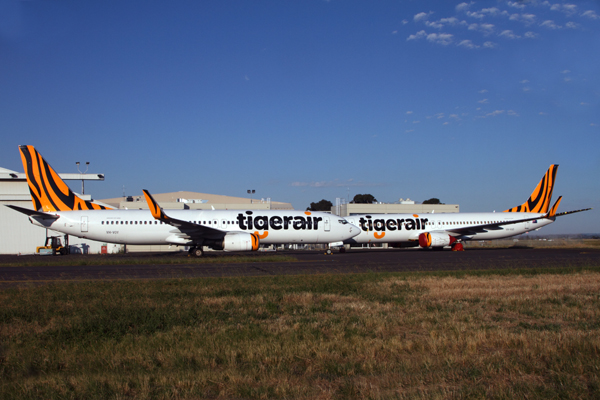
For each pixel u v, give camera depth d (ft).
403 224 160.56
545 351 30.63
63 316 44.96
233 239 124.98
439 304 50.57
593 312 45.75
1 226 167.32
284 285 66.33
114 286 65.26
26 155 126.52
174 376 25.84
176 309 47.37
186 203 218.38
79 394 23.56
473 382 25.00
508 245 220.23
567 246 207.41
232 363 28.50
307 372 27.12
